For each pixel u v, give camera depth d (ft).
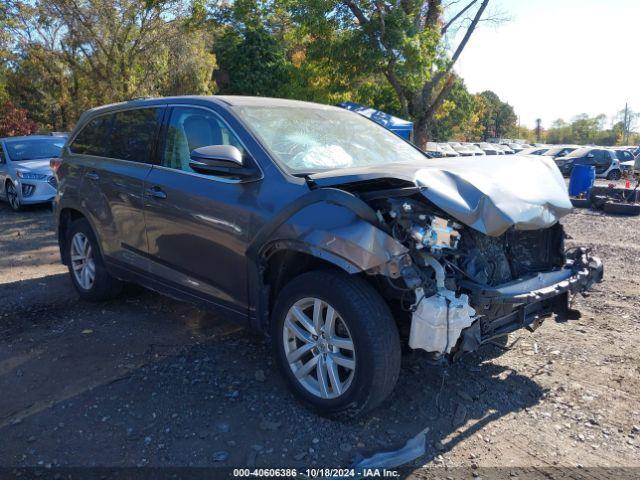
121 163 15.44
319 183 10.76
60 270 22.16
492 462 9.53
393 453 9.69
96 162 16.42
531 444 10.05
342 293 9.98
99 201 15.97
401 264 9.57
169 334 15.02
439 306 9.49
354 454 9.71
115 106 16.75
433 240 9.88
